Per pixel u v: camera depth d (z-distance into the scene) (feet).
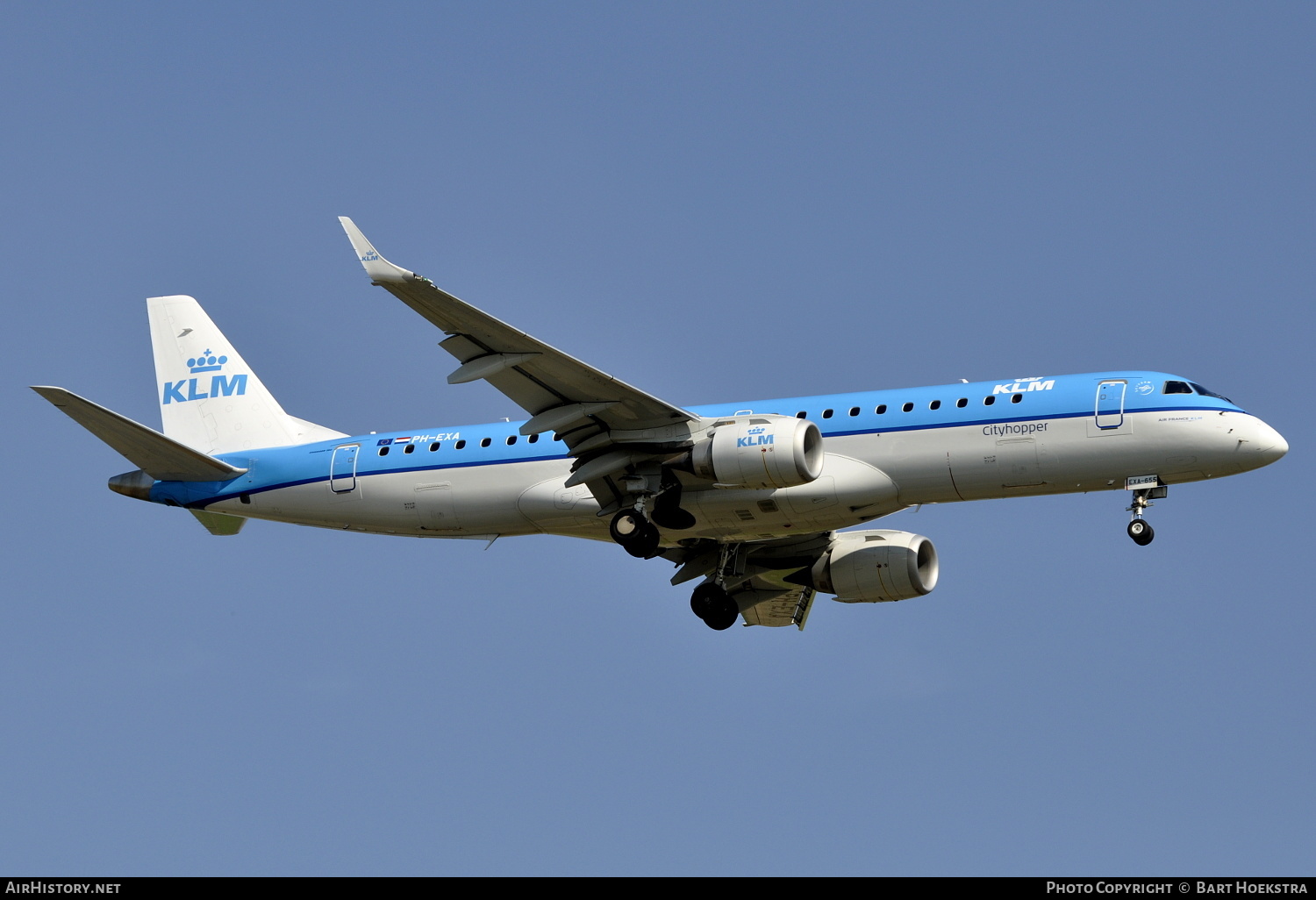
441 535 341.41
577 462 314.35
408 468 336.29
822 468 302.45
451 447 334.44
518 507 326.85
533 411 303.07
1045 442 293.43
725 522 313.73
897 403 305.32
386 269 255.91
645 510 317.22
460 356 284.82
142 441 335.26
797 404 313.53
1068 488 298.15
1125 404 290.97
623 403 295.89
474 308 266.57
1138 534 297.53
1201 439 286.66
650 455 305.53
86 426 328.29
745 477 294.05
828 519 310.45
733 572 345.72
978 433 296.51
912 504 308.19
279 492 345.92
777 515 309.22
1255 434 286.05
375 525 342.23
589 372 285.43
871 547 342.64
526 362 284.41
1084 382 296.51
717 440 295.89
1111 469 292.40
